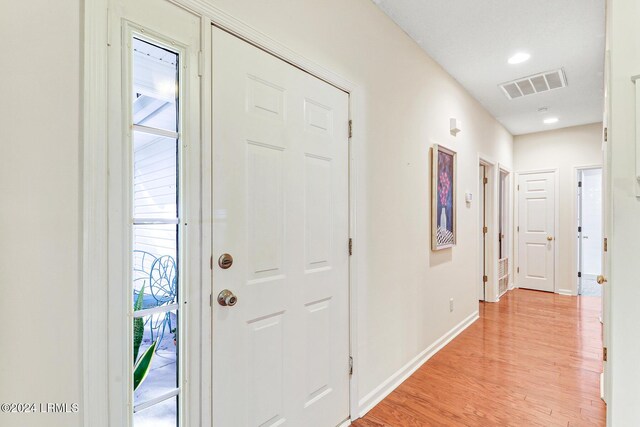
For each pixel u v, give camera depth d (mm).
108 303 961
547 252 5180
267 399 1419
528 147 5387
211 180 1216
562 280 5043
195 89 1168
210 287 1211
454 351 2871
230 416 1271
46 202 865
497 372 2465
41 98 858
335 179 1810
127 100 1009
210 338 1210
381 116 2188
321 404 1696
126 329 1004
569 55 2779
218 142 1238
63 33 893
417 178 2611
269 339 1435
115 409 977
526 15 2236
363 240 2006
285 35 1511
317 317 1688
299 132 1587
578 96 3705
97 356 937
